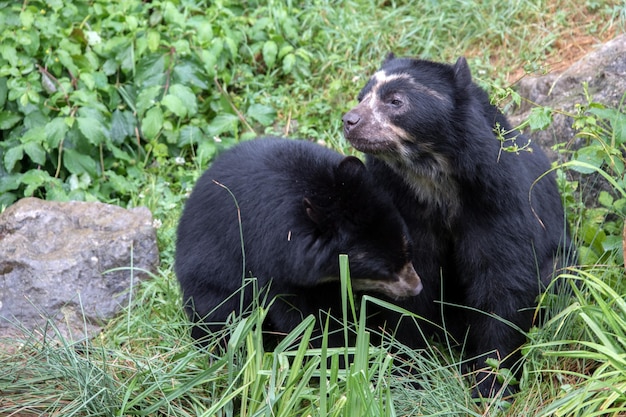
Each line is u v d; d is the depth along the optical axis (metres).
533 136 8.41
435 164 6.43
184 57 9.63
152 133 9.17
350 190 6.12
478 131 6.29
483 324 6.64
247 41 10.33
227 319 6.29
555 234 6.92
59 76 9.41
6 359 6.30
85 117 8.90
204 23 9.73
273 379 5.37
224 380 6.06
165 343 6.78
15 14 9.53
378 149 6.38
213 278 6.50
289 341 5.64
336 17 10.51
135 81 9.51
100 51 9.60
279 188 6.18
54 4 9.70
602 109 7.05
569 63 9.49
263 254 6.16
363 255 6.06
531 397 6.10
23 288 7.35
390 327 6.77
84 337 6.91
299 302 6.36
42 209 7.86
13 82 9.01
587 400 5.68
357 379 5.08
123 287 7.55
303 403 5.98
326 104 9.74
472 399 6.25
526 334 6.40
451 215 6.63
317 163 6.34
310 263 5.98
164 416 5.88
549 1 10.31
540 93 8.84
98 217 7.93
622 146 6.98
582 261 7.15
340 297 6.54
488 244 6.41
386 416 5.19
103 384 5.95
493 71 9.68
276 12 10.18
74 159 8.88
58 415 5.64
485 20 10.16
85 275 7.45
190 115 9.31
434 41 10.12
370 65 9.99
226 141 9.46
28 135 8.87
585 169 7.09
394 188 6.75
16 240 7.61
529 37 10.03
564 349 6.30
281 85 10.16
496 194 6.30
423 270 6.76
